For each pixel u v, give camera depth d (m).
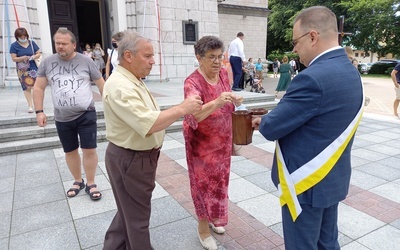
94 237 2.66
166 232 2.73
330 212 1.73
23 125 5.37
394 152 4.96
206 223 2.50
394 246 2.51
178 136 5.90
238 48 9.39
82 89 3.12
